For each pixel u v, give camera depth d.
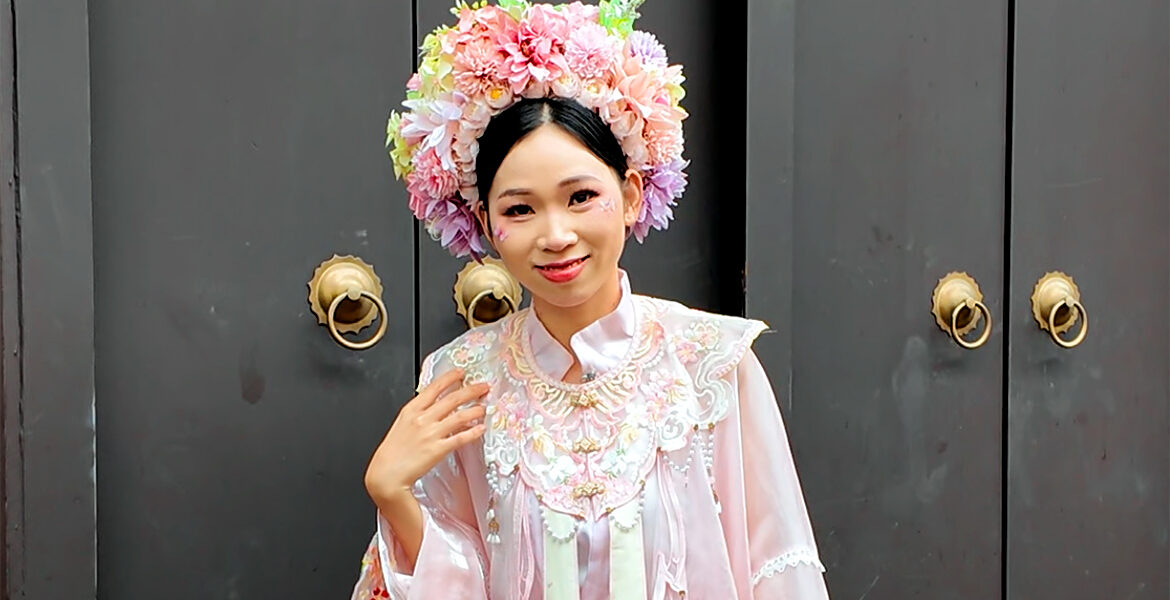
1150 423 1.59
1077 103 1.55
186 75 1.31
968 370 1.53
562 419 1.06
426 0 1.37
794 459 1.48
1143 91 1.58
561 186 1.00
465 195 1.06
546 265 1.01
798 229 1.47
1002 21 1.53
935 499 1.53
